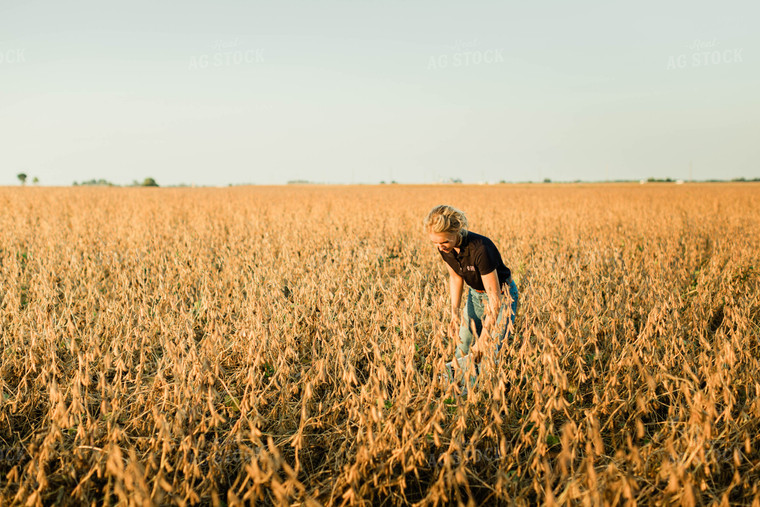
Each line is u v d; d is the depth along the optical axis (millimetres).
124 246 7961
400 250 8852
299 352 4016
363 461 2230
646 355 3281
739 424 2584
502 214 13984
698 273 6367
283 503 1763
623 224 11648
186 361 3072
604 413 2941
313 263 6559
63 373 3408
